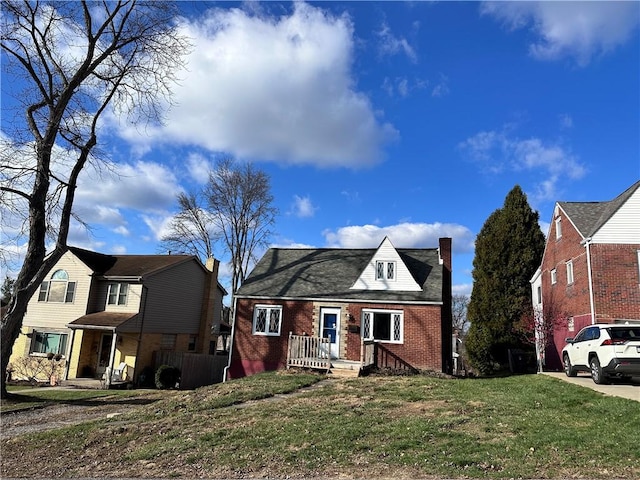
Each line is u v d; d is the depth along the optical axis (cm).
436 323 2189
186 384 2648
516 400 1159
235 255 4412
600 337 1420
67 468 781
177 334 3162
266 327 2397
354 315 2288
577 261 2148
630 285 1934
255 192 4403
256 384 1600
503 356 2709
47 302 2956
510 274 2811
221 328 4309
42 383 2625
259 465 719
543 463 664
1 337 1692
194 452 814
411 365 2161
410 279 2341
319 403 1213
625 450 705
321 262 2703
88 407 1550
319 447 786
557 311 2438
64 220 1834
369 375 2012
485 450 727
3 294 3666
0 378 1686
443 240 2702
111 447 909
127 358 2788
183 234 4369
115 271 2977
